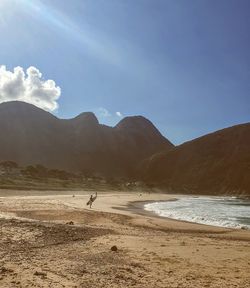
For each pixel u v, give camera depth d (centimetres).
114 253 1234
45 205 3675
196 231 2339
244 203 9094
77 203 4647
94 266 1019
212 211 5412
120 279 888
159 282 884
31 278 834
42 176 12088
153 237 1698
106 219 2706
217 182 19112
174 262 1130
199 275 977
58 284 799
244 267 1090
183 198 11238
